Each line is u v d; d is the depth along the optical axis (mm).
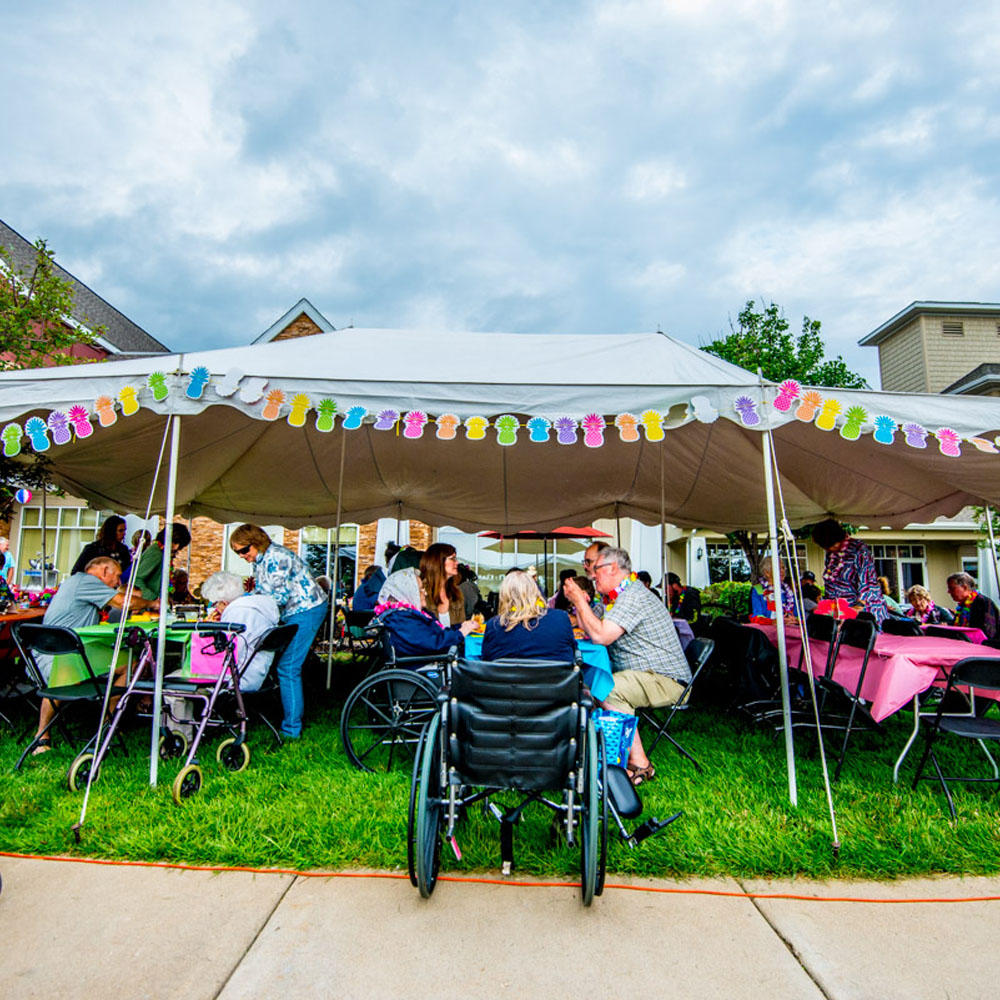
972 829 3316
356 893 2752
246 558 5055
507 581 3326
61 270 14914
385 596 4832
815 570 17234
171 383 3850
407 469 8445
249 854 3002
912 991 2221
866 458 6301
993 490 6223
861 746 4973
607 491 9141
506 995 2172
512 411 3848
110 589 4684
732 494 8523
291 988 2189
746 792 3803
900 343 20938
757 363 14219
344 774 4070
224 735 4836
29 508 14492
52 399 3904
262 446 7617
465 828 3268
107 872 2889
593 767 2680
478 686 2729
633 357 4773
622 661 4133
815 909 2699
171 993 2154
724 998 2178
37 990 2150
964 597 6613
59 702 4328
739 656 5730
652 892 2803
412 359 4801
